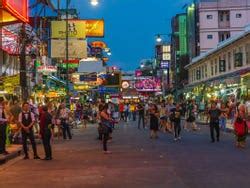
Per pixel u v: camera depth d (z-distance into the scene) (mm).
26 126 19734
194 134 32812
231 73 50656
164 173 14547
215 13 78750
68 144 26734
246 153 19938
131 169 15664
